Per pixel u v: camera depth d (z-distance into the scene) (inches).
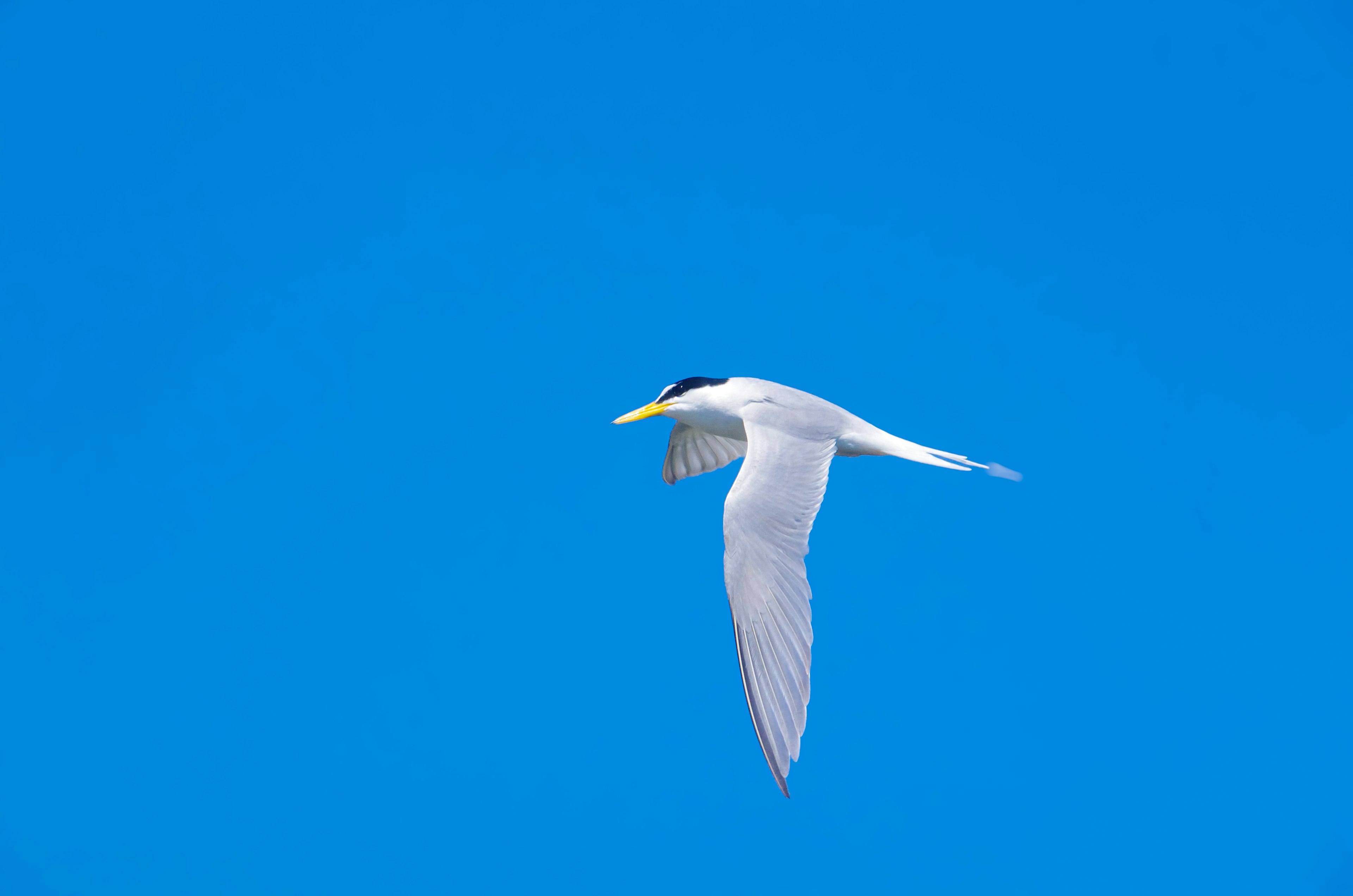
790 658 362.6
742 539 387.5
